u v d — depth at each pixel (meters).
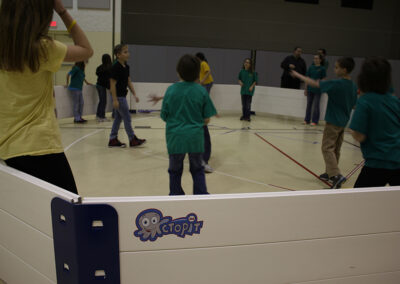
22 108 1.59
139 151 5.38
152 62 11.55
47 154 1.67
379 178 2.16
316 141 6.68
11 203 1.50
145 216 1.22
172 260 1.30
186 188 3.86
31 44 1.46
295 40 12.05
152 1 11.13
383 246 1.56
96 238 1.20
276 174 4.52
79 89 7.44
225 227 1.31
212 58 11.80
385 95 2.14
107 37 9.62
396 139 2.11
